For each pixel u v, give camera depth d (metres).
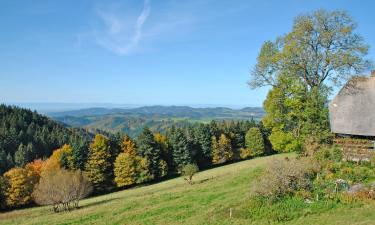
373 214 24.31
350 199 27.12
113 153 89.12
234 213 29.14
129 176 84.38
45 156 115.75
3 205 73.19
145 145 90.44
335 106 43.16
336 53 40.69
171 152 97.12
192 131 106.62
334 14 40.62
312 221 24.98
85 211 44.91
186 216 32.25
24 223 43.06
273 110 49.75
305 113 43.72
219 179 53.84
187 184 61.91
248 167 68.19
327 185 29.73
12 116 149.62
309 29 41.84
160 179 93.44
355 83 43.00
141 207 39.50
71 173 58.38
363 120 40.22
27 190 74.25
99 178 83.62
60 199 53.00
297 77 44.97
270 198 29.45
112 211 39.84
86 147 87.69
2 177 74.81
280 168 31.73
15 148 119.62
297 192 29.44
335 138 41.16
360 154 36.19
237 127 115.62
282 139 48.53
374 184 28.66
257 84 48.00
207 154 104.06
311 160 35.38
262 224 26.20
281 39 46.09
